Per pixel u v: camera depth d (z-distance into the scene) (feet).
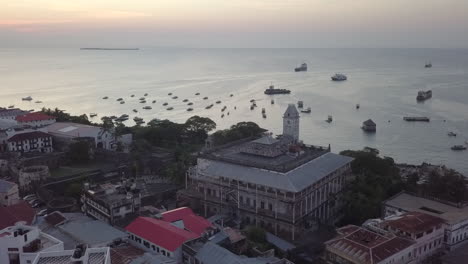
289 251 452.35
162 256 392.47
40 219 489.26
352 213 539.29
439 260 432.25
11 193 554.05
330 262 414.00
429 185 609.01
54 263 302.86
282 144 618.03
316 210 553.23
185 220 471.62
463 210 509.35
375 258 384.47
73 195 607.78
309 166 563.07
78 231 442.09
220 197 570.46
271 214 518.78
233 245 440.86
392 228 441.68
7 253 343.05
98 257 307.17
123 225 474.08
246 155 609.42
